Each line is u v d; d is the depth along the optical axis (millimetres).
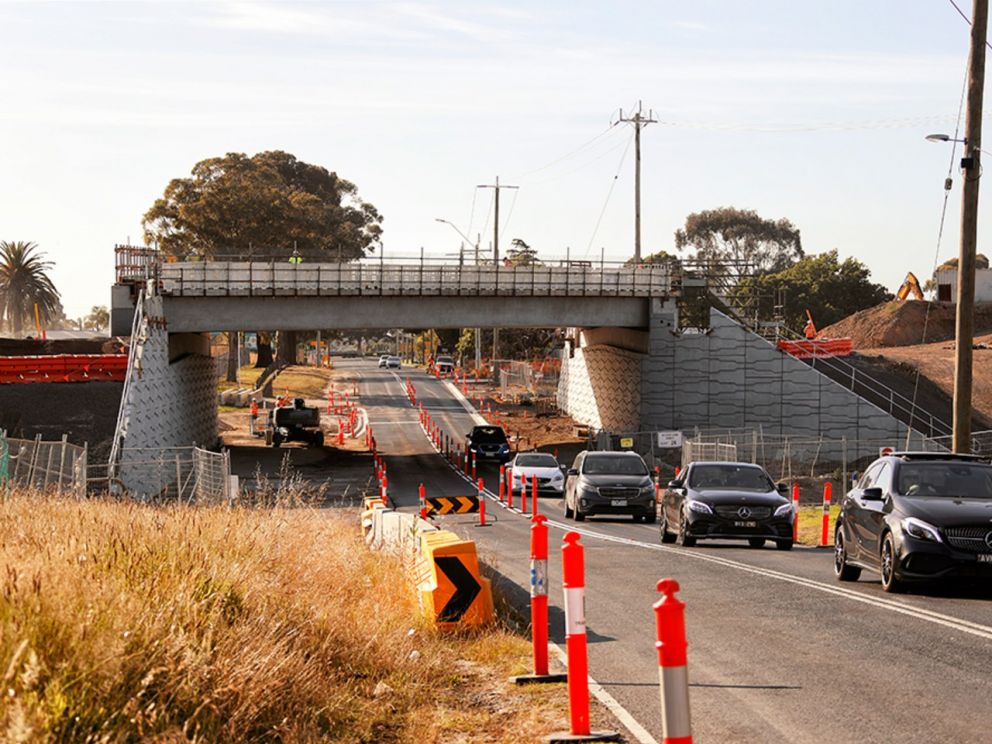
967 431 26797
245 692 8586
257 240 112125
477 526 33594
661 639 6363
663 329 70875
